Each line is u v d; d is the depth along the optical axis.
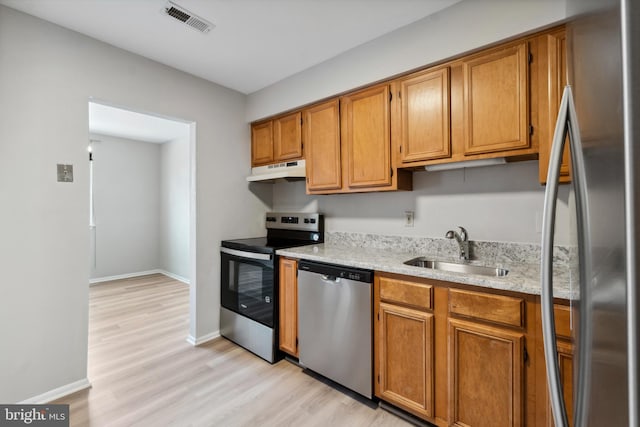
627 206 0.33
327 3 1.72
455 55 1.73
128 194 5.08
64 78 1.91
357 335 1.82
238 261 2.60
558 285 1.25
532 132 1.53
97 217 4.75
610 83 0.38
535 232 1.77
